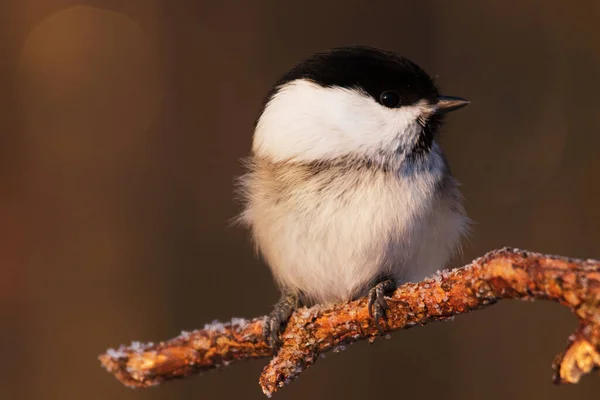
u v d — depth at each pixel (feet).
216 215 7.72
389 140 7.34
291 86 7.36
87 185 7.72
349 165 7.33
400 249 7.34
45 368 7.66
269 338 7.30
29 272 7.68
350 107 7.34
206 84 7.74
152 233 7.71
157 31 7.74
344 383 7.63
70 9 7.74
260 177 7.37
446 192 7.37
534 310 7.64
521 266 7.15
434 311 7.23
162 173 7.73
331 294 7.37
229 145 7.73
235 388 7.64
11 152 7.72
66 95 7.73
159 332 7.68
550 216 7.71
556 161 7.72
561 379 7.12
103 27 7.74
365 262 7.34
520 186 7.72
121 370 7.32
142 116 7.73
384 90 7.34
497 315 7.64
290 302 7.36
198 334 7.32
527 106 7.74
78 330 7.67
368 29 7.75
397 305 7.24
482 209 7.72
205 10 7.74
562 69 7.74
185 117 7.73
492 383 7.63
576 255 7.70
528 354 7.63
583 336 7.11
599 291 7.11
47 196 7.72
